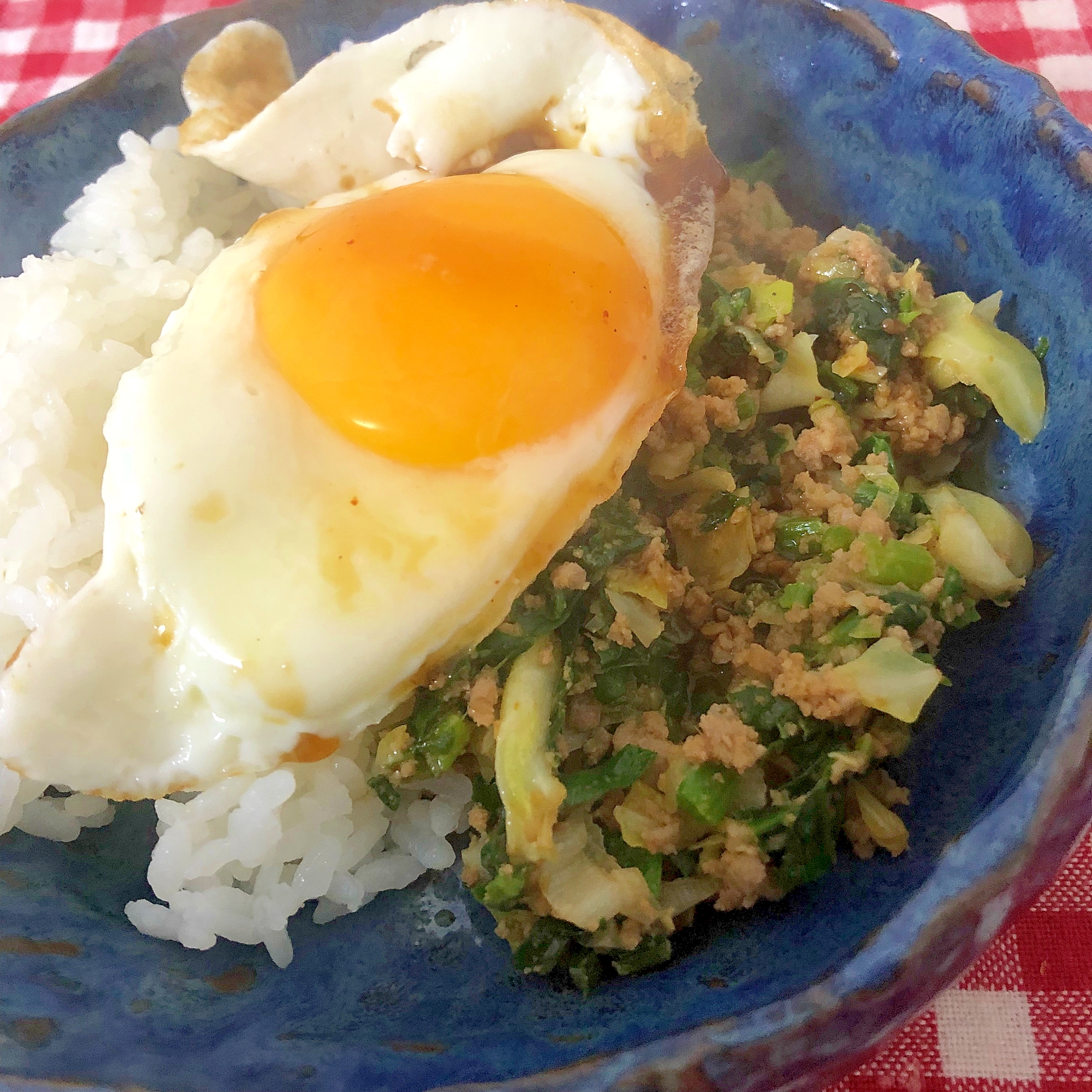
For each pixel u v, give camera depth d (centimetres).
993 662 14
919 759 14
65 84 24
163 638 14
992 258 16
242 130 17
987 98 16
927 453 16
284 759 14
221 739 14
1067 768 12
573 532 14
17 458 16
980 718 14
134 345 17
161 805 15
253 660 13
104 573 14
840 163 18
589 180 16
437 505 14
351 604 13
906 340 16
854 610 15
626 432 14
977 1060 14
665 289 15
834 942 12
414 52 17
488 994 14
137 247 18
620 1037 12
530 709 14
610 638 15
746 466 16
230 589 13
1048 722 12
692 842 14
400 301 14
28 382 16
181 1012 13
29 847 15
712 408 16
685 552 15
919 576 15
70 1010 12
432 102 17
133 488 14
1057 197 15
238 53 18
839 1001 11
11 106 24
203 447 14
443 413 14
